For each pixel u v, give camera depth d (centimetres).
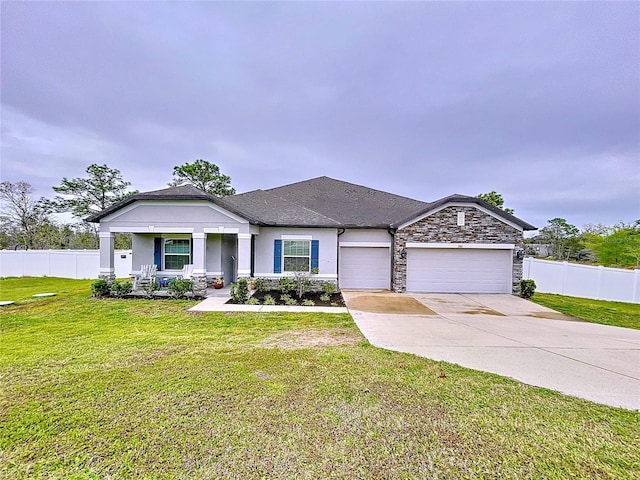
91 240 3747
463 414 459
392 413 458
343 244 1792
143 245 1669
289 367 624
